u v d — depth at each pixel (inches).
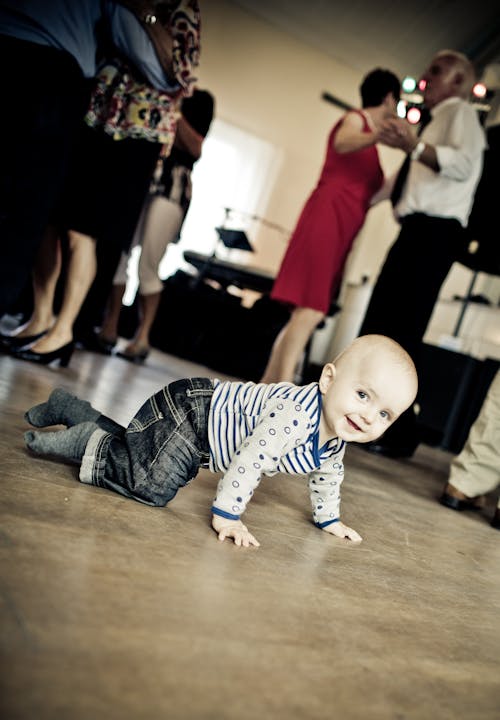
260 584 31.2
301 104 280.8
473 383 168.7
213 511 37.7
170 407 39.3
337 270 108.2
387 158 294.8
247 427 39.6
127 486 38.0
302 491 58.7
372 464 94.9
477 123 101.8
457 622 35.4
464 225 106.1
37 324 89.6
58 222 84.5
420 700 24.2
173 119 84.2
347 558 41.3
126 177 83.4
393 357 38.9
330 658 25.2
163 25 74.3
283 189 286.0
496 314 197.0
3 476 35.5
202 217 282.5
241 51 266.8
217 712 18.7
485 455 74.7
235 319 183.5
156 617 23.7
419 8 231.3
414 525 59.5
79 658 19.2
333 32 261.9
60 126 64.6
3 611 20.6
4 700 16.2
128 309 198.5
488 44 233.6
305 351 190.1
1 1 60.3
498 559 55.8
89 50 65.5
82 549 28.1
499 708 25.9
